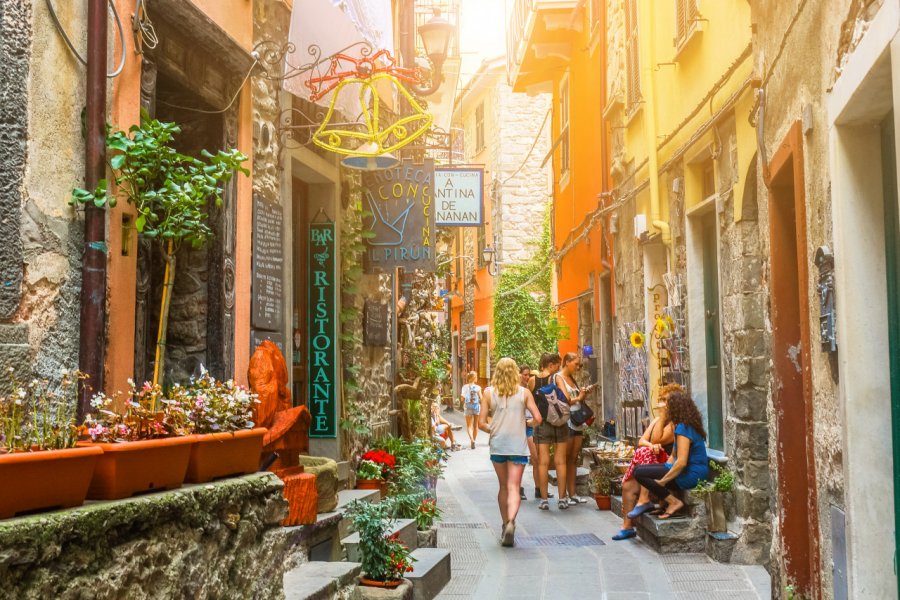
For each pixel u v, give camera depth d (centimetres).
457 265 4231
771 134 595
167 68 537
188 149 620
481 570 815
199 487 349
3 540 238
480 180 1448
